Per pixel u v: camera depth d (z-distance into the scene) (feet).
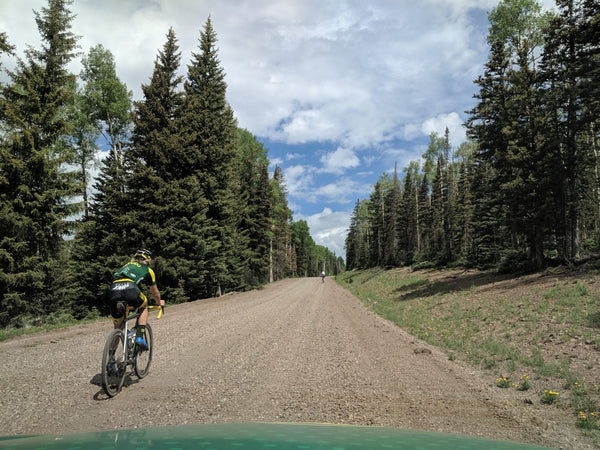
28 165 50.42
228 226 88.07
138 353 17.83
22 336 32.55
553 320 31.04
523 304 39.22
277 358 23.54
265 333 32.73
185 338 29.91
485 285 61.05
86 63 86.43
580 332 26.63
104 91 87.35
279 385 17.66
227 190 87.15
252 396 15.87
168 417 13.03
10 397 15.12
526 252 67.31
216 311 50.31
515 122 60.23
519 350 25.84
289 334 32.58
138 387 16.90
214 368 20.76
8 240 47.55
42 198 50.19
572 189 58.59
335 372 20.36
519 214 61.05
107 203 71.20
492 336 30.94
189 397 15.51
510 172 65.16
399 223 186.09
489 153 69.00
